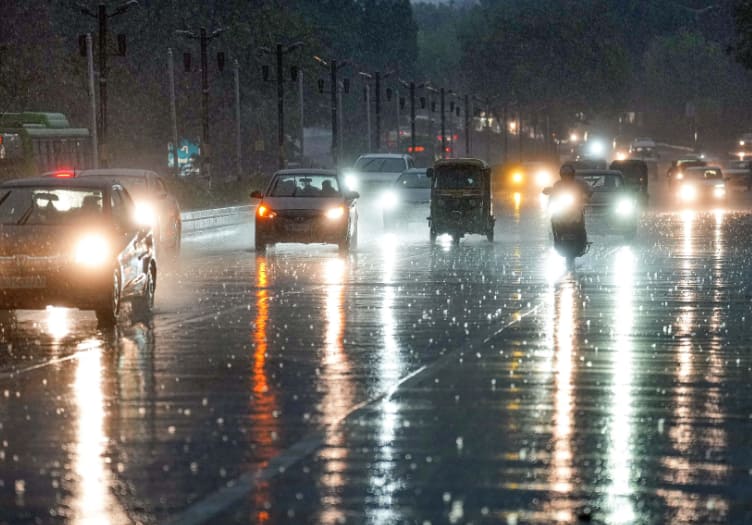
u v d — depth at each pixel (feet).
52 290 127.95
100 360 105.60
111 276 129.39
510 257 230.48
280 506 57.41
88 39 484.33
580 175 280.72
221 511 56.54
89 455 68.69
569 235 214.28
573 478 62.90
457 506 57.31
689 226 341.82
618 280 180.14
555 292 163.02
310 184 253.85
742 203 542.98
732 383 92.07
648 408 82.23
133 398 86.94
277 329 126.21
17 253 128.16
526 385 91.45
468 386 91.25
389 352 109.19
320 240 241.35
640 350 109.50
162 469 65.10
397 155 436.35
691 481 62.23
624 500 58.49
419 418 78.89
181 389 90.53
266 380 94.43
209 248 269.85
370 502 58.08
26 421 78.74
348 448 70.13
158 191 233.14
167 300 156.66
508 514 55.93
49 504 58.03
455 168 278.87
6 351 111.55
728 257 225.35
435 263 216.74
